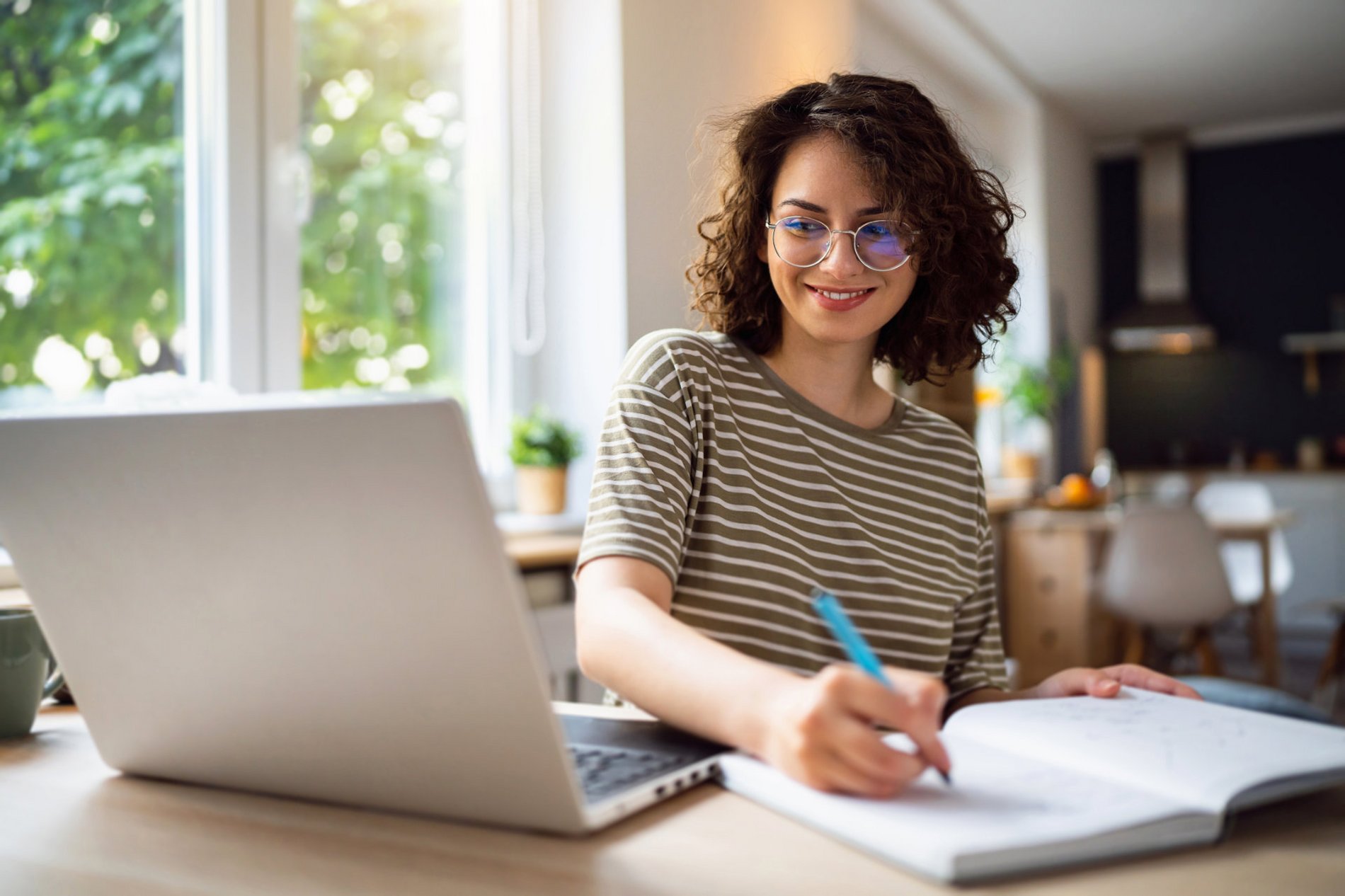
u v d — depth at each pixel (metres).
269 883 0.56
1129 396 6.95
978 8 4.82
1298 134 6.54
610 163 2.96
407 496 0.56
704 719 0.69
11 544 0.72
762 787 0.66
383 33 2.79
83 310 2.04
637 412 0.99
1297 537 6.01
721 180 1.17
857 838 0.59
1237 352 6.70
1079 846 0.56
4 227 1.91
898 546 1.09
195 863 0.59
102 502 0.66
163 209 2.21
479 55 3.11
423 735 0.62
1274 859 0.58
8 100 1.92
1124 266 6.99
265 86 2.40
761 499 1.04
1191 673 4.43
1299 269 6.55
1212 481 6.24
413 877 0.56
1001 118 5.98
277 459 0.59
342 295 2.65
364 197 2.72
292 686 0.65
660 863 0.57
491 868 0.57
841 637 0.64
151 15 2.19
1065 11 4.85
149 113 2.19
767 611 1.02
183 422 0.61
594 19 2.98
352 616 0.61
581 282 3.02
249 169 2.36
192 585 0.66
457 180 3.03
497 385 3.11
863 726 0.62
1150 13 4.89
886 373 3.89
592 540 0.91
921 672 1.09
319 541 0.60
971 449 1.20
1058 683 0.94
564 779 0.59
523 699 0.58
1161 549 3.97
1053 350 6.01
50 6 2.00
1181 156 6.65
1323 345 6.30
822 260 1.03
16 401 1.93
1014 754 0.72
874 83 1.09
